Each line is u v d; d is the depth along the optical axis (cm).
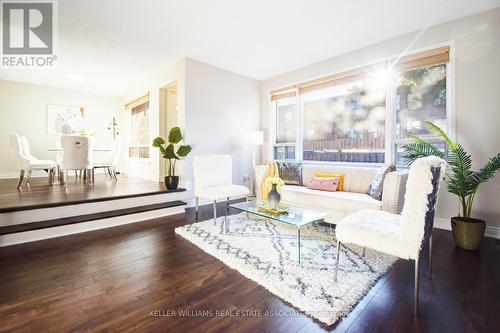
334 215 291
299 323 136
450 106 290
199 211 386
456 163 244
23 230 250
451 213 290
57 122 602
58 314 142
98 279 182
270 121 508
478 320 137
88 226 291
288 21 293
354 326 133
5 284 175
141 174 595
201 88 423
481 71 270
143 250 236
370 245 162
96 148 656
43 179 522
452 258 216
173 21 294
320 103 428
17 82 552
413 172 146
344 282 175
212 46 362
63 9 269
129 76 512
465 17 280
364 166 372
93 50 378
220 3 259
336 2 257
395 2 255
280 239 259
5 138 543
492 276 185
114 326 133
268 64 433
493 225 266
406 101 331
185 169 408
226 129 462
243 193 336
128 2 257
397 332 128
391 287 172
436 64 302
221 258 215
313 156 441
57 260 213
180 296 161
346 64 384
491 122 265
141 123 611
